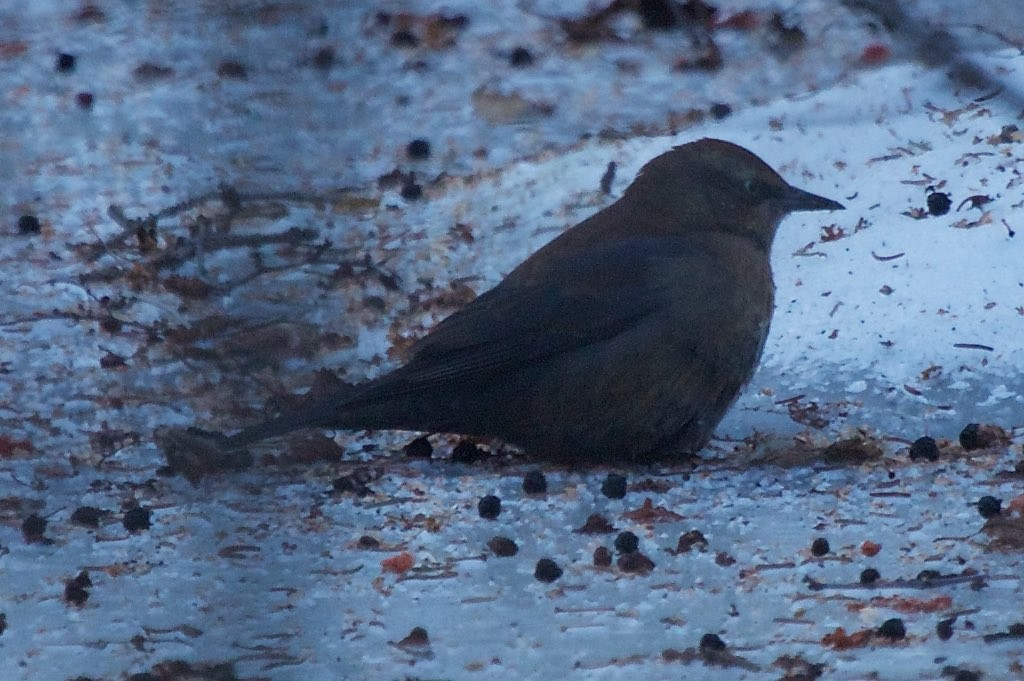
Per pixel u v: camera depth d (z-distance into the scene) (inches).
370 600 384.5
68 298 642.8
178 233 711.1
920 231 616.7
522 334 464.8
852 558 403.5
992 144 662.5
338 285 636.7
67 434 523.2
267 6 903.1
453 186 737.0
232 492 454.6
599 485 462.6
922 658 343.3
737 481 462.3
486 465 482.3
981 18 406.0
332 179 747.4
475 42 888.3
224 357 553.6
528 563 406.0
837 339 556.7
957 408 510.6
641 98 821.2
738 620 368.2
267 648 357.4
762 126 729.0
